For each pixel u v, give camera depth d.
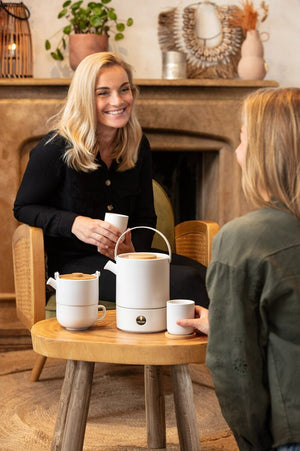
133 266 1.41
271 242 1.16
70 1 3.01
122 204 2.30
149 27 3.19
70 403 1.40
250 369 1.16
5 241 2.97
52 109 2.92
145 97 2.99
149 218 2.37
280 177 1.18
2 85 2.89
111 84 2.15
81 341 1.35
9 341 3.00
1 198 2.95
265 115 1.20
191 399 1.40
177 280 1.95
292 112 1.18
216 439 1.97
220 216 3.14
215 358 1.18
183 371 1.40
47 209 2.15
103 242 1.98
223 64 3.24
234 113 3.04
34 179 2.19
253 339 1.16
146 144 2.40
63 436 1.43
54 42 3.14
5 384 2.49
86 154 2.14
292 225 1.18
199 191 3.37
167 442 1.95
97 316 1.46
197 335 1.40
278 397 1.16
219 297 1.18
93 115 2.15
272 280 1.14
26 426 2.08
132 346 1.32
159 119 2.99
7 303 2.99
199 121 3.03
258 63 3.07
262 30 3.29
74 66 2.98
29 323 2.05
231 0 3.24
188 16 3.20
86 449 1.91
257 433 1.18
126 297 1.42
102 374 2.60
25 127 2.92
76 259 2.22
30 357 2.85
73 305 1.41
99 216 2.26
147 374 1.89
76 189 2.21
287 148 1.17
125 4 3.16
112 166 2.27
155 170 3.37
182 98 3.02
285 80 3.34
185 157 3.36
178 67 3.04
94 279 1.44
